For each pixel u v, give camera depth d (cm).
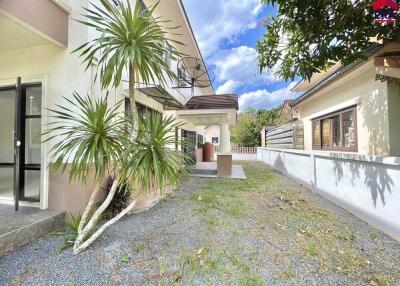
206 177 911
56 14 396
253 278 254
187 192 652
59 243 330
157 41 314
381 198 381
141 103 659
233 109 858
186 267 275
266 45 450
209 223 413
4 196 464
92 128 294
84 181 316
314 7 357
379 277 258
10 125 555
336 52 379
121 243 327
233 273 264
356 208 454
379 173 387
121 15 289
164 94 601
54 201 421
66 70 424
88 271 262
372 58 431
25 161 450
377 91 508
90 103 319
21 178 443
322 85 689
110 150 286
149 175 281
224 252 310
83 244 296
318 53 388
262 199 584
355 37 368
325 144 797
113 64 276
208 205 525
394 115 470
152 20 308
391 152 468
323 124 812
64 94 423
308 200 578
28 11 340
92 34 429
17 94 404
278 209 502
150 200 555
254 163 1590
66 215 411
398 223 343
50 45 427
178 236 359
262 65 457
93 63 412
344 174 500
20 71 449
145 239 345
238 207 510
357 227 401
